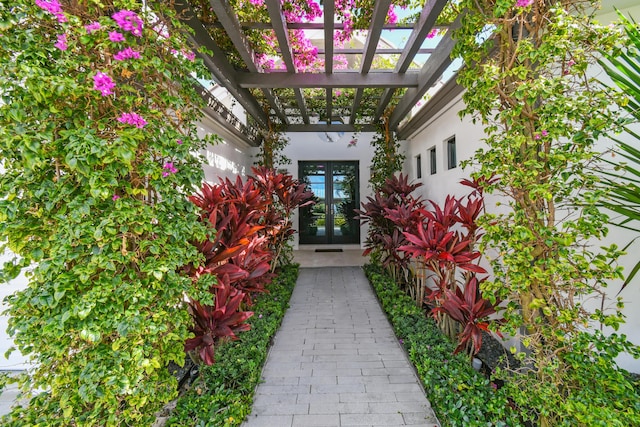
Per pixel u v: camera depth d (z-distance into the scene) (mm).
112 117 1321
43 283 1207
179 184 1555
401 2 2523
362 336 2873
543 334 1351
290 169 7059
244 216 2850
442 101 3641
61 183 1189
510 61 1463
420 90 3617
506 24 1478
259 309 3117
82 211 1168
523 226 1336
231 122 4559
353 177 7473
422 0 2492
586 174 1391
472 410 1521
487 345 2641
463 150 3369
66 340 1209
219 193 2557
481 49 1657
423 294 3326
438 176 4211
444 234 2443
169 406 1854
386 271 4555
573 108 1221
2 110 1077
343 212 7504
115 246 1231
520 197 1457
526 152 1418
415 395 1970
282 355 2510
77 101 1230
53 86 1073
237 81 3596
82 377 1176
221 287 1976
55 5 1145
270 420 1747
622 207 1438
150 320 1297
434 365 1979
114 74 1348
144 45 1384
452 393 1653
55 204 1239
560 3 1374
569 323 1319
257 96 4828
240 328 2086
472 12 1749
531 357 1488
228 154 5191
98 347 1240
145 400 1267
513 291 1463
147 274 1394
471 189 3139
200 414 1616
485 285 1487
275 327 2809
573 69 1304
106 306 1212
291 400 1924
